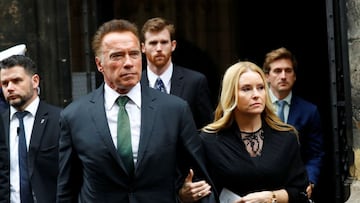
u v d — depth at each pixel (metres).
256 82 4.85
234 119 4.93
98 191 4.62
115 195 4.60
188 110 4.80
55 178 5.54
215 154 4.87
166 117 4.70
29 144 5.55
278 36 10.75
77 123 4.71
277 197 4.80
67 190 4.78
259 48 11.02
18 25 7.16
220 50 11.07
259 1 11.05
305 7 10.42
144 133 4.63
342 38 6.43
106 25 4.70
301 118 6.27
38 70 7.21
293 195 4.88
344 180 6.51
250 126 4.91
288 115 6.30
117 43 4.62
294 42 10.52
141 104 4.72
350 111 6.42
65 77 7.24
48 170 5.54
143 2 10.78
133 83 4.65
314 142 6.30
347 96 6.43
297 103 6.33
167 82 6.15
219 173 4.86
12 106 5.62
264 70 6.36
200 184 4.71
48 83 7.22
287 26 10.65
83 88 7.30
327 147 8.08
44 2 7.19
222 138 4.89
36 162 5.54
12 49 6.46
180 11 10.92
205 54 11.07
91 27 7.23
